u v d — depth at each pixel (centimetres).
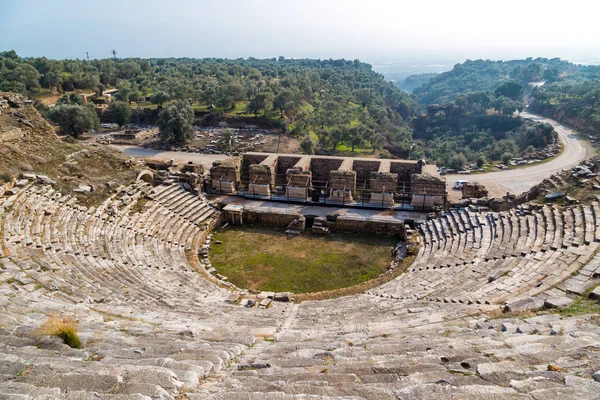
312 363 824
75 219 2450
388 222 3034
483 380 652
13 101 3397
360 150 8175
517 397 558
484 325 1080
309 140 6869
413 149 9900
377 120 11975
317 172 3891
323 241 2961
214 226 3203
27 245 1922
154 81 11994
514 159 6644
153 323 1220
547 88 14200
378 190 3347
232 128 8344
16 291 1380
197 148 6694
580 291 1311
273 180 3719
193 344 952
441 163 8438
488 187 4988
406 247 2703
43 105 8462
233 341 1034
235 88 9500
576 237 1953
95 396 551
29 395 545
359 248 2850
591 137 8169
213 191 3688
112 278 1875
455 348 841
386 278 2294
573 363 710
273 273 2502
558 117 11050
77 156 3195
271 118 8731
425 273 2172
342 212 3244
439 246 2569
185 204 3244
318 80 15000
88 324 1080
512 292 1497
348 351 896
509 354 766
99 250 2214
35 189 2555
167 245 2645
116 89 12256
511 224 2494
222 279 2394
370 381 690
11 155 2809
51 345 824
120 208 2856
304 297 2114
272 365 823
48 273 1656
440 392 587
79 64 12781
